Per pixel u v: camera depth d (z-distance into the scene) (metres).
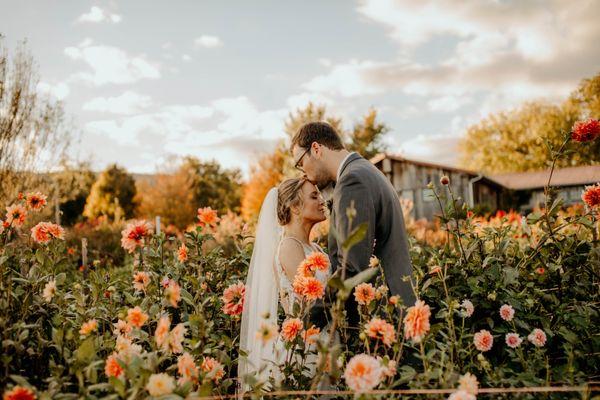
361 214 2.08
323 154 2.47
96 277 2.48
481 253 2.55
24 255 2.49
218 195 36.94
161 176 30.23
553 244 2.55
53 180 8.04
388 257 2.24
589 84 29.14
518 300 2.22
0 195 6.17
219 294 2.77
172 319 2.51
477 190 20.02
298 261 2.38
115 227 12.34
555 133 29.50
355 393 1.46
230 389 2.32
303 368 1.91
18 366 1.77
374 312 2.07
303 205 2.47
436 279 2.29
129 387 1.64
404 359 2.06
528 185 23.52
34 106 7.20
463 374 1.86
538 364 1.83
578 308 2.12
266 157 20.83
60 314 2.10
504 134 34.59
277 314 2.56
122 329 1.88
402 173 16.72
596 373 1.95
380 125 28.62
